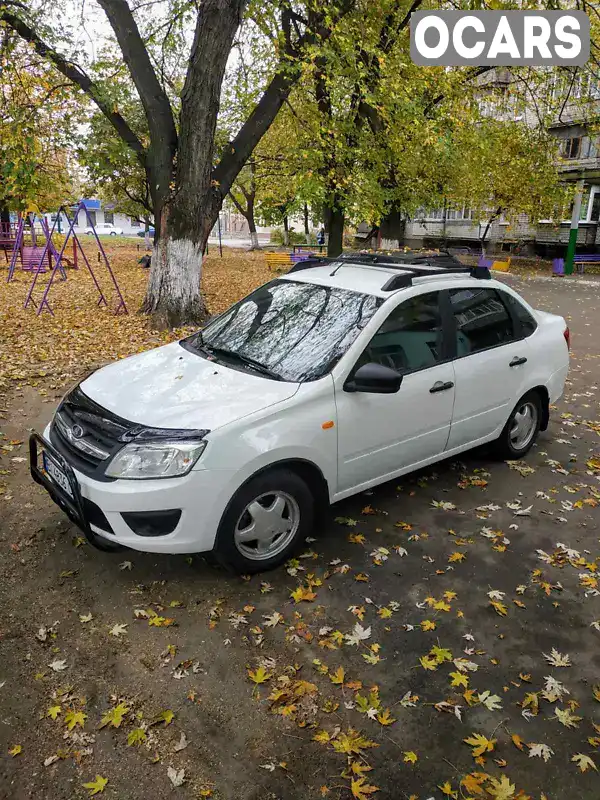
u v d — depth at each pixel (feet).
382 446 12.75
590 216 85.46
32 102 37.47
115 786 7.40
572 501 14.80
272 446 10.62
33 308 38.75
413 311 13.37
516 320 15.93
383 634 10.13
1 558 11.69
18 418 18.88
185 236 32.45
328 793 7.43
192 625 10.13
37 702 8.53
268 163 53.16
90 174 48.01
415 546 12.68
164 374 12.34
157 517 10.05
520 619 10.62
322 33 35.83
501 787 7.47
